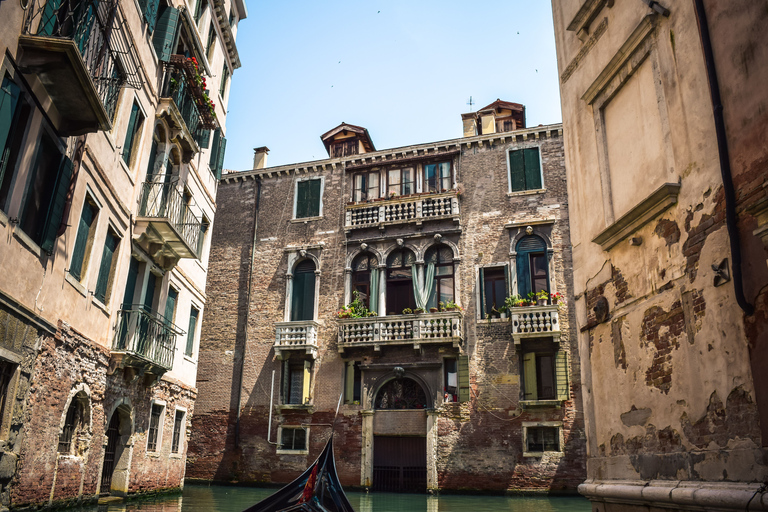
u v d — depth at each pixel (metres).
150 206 14.04
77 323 10.88
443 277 20.88
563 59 9.55
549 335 18.58
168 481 15.91
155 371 14.07
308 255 22.47
